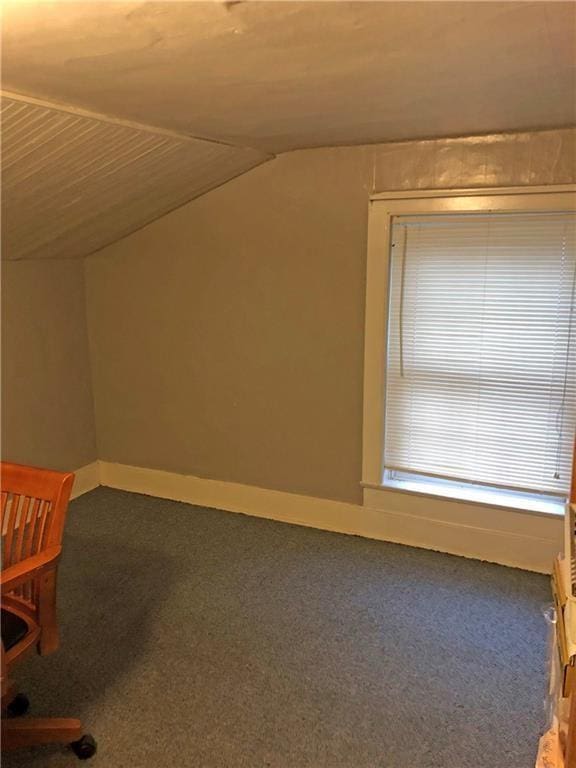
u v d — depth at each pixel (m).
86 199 2.59
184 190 2.88
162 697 1.99
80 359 3.50
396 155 2.62
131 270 3.33
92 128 2.01
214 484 3.40
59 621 2.38
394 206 2.65
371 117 2.14
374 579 2.68
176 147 2.37
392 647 2.23
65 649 2.22
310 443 3.11
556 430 2.59
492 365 2.65
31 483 1.72
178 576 2.71
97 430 3.66
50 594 1.65
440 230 2.62
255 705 1.96
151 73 1.58
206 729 1.87
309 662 2.16
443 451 2.83
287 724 1.88
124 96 1.78
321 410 3.05
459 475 2.82
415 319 2.76
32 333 3.18
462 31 1.30
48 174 2.23
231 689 2.03
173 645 2.25
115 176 2.45
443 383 2.77
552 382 2.56
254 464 3.28
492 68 1.57
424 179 2.60
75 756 1.77
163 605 2.49
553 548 2.69
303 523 3.21
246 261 3.04
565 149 2.36
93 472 3.68
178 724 1.88
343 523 3.12
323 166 2.77
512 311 2.57
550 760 1.36
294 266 2.94
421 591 2.59
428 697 1.99
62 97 1.77
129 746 1.80
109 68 1.53
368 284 2.78
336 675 2.09
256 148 2.63
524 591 2.58
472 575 2.71
